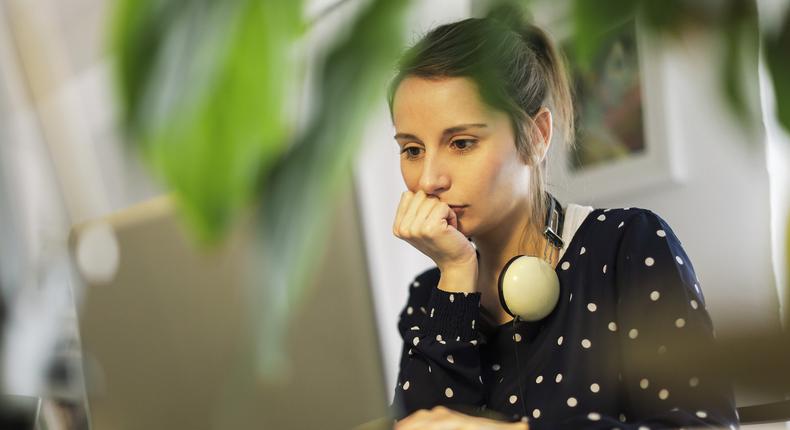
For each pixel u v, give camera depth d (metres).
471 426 0.87
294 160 0.11
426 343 1.27
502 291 1.24
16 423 0.70
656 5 0.13
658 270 1.21
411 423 0.88
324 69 0.12
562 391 1.21
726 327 0.12
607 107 2.74
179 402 1.20
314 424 1.36
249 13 0.12
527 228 1.31
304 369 1.52
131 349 1.19
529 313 1.23
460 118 1.18
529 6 0.14
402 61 0.20
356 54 0.12
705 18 0.13
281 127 0.12
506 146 1.23
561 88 1.23
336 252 1.60
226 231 0.11
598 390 1.19
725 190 2.53
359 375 1.53
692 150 2.59
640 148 2.70
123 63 0.11
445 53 1.15
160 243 1.17
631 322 1.18
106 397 1.17
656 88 2.62
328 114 0.12
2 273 0.32
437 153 1.22
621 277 1.24
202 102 0.11
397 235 1.27
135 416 1.20
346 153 0.11
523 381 1.25
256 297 0.11
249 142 0.11
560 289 1.27
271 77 0.12
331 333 1.57
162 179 0.11
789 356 0.11
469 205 1.25
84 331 1.18
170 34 0.11
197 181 0.11
